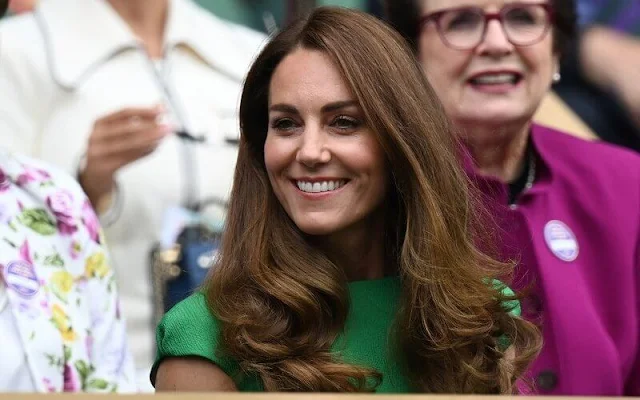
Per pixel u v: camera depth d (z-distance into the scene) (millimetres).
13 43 11555
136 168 11656
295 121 7879
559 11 10961
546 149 11180
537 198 10680
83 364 8688
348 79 7781
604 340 10109
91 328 8961
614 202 10773
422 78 8273
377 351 7922
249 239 7969
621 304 10445
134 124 11734
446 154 8266
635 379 10516
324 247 8148
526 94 10883
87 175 11562
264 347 7500
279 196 7969
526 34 10789
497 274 8398
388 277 8289
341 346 7832
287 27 8203
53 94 11617
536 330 8320
